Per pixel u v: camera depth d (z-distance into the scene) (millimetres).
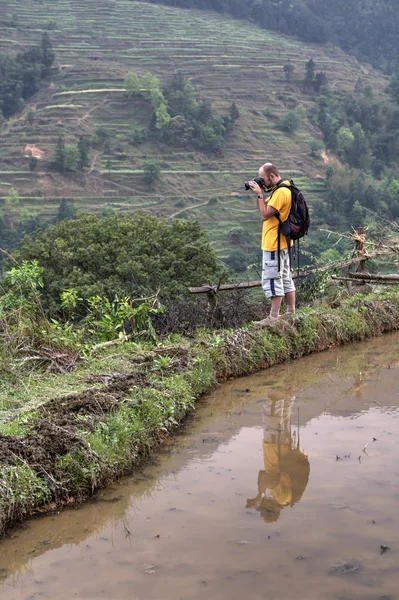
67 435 3855
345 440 4230
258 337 6605
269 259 6707
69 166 186000
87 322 6895
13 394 4672
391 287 9234
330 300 8562
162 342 6371
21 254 29500
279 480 3631
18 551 3027
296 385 5770
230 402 5348
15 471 3445
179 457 4141
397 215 174125
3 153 194750
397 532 2943
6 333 5570
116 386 4824
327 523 3062
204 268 28234
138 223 32438
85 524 3275
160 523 3199
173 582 2637
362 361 6617
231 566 2729
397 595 2455
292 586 2547
